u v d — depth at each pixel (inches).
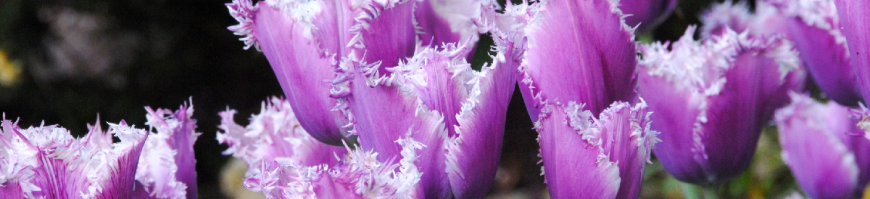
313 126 21.5
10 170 18.5
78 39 127.3
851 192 28.8
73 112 123.7
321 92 20.9
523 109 109.2
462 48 19.9
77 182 19.2
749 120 24.4
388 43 20.5
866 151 28.6
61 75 125.5
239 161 118.0
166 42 135.8
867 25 19.8
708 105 24.0
